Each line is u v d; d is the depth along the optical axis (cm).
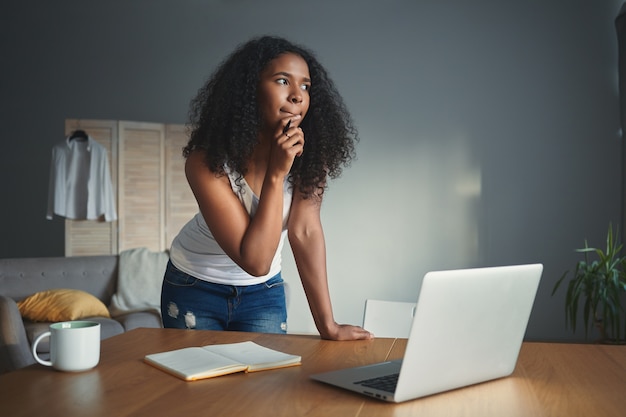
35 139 665
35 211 670
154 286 462
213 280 174
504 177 615
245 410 92
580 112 604
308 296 160
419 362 97
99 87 658
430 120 624
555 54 608
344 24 635
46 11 661
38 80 663
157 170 586
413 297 625
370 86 631
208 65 649
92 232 575
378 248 630
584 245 603
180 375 109
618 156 598
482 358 107
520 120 612
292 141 150
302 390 103
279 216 152
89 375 111
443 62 623
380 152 630
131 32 655
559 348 139
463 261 619
